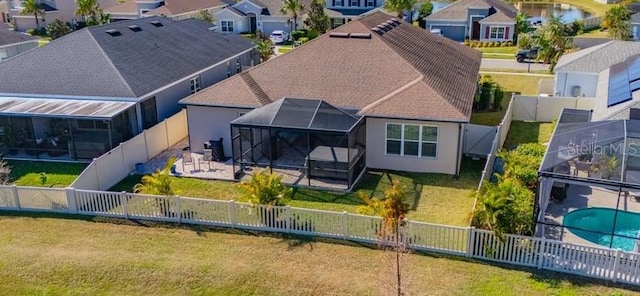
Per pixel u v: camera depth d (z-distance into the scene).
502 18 66.19
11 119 28.61
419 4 86.56
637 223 20.11
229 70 41.88
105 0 86.12
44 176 25.95
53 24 69.31
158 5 77.62
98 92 29.39
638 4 68.31
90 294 16.61
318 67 29.38
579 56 37.25
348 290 16.19
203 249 18.64
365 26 32.47
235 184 24.88
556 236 19.22
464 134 27.52
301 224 19.47
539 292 15.87
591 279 16.47
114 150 25.12
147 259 18.02
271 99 27.59
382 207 17.88
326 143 26.44
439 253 18.05
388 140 25.84
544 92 39.72
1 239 19.59
